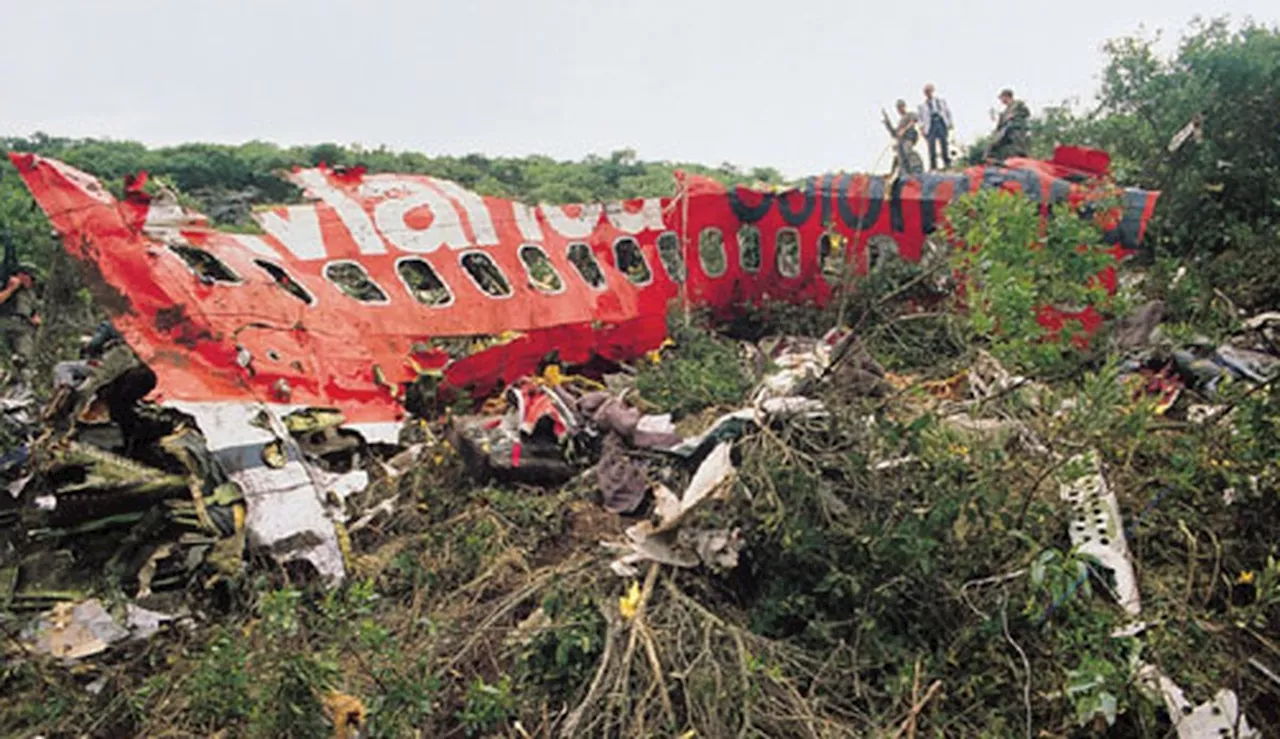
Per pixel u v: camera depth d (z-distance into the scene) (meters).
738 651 4.20
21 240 9.95
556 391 7.22
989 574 4.65
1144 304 8.56
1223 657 4.15
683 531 5.04
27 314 8.45
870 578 4.56
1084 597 4.44
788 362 7.75
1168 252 10.73
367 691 4.27
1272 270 9.20
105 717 4.35
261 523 5.31
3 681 4.57
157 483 5.28
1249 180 10.72
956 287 7.70
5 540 5.42
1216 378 7.00
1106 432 5.52
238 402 5.98
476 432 6.63
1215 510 5.06
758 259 10.96
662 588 4.85
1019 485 5.36
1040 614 4.23
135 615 4.91
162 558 5.10
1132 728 3.91
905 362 8.24
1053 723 4.01
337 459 6.65
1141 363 7.39
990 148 13.49
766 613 4.63
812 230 10.75
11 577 5.10
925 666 4.20
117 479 5.21
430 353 7.99
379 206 8.62
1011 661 4.15
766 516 4.93
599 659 4.39
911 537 4.50
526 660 4.46
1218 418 5.41
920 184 10.16
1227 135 11.09
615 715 4.09
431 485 6.46
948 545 4.71
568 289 9.34
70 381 7.26
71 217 6.21
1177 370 7.36
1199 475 5.20
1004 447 5.66
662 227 10.58
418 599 5.11
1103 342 7.34
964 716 4.02
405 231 8.58
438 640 4.72
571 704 4.20
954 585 4.52
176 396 5.77
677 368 8.10
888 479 5.24
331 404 6.75
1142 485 5.30
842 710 4.10
